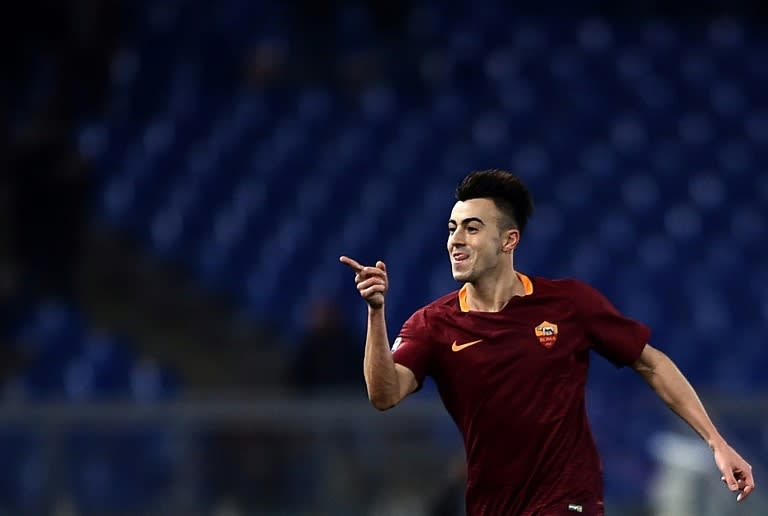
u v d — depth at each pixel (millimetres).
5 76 55188
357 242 49562
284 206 51656
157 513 32750
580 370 16875
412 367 16672
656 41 60219
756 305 48625
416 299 47031
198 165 53094
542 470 16453
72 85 51906
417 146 54500
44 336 43688
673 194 53562
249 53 57531
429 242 49250
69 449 32875
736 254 50875
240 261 49062
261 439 32906
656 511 32125
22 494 32750
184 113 55219
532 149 54750
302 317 46750
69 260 45344
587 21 60688
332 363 36250
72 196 45156
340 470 32781
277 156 53625
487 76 57719
